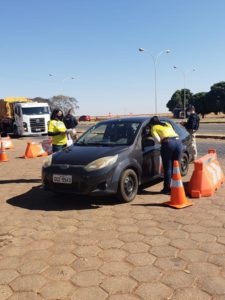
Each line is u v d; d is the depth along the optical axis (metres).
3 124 29.92
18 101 30.39
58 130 8.66
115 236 5.11
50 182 6.72
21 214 6.30
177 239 4.92
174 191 6.39
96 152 6.80
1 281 3.96
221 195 7.07
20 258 4.51
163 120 8.54
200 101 94.12
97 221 5.77
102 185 6.40
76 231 5.36
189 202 6.50
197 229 5.26
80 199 7.09
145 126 7.61
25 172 10.54
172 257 4.38
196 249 4.58
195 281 3.80
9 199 7.36
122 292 3.65
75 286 3.80
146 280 3.86
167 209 6.25
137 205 6.56
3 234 5.35
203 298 3.49
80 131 31.62
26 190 8.13
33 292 3.72
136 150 7.05
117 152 6.72
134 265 4.21
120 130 7.55
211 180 7.22
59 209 6.50
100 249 4.68
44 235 5.24
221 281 3.79
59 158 6.92
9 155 15.26
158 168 7.70
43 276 4.04
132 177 6.84
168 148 7.05
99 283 3.84
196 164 7.04
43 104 28.50
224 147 15.06
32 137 28.11
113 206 6.54
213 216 5.82
